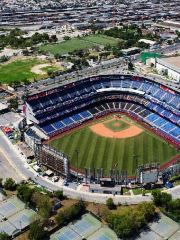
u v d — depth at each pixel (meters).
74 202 175.50
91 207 171.75
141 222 156.38
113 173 187.50
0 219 163.38
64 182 191.12
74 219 163.12
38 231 149.00
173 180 192.88
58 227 157.62
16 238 151.00
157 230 154.88
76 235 153.12
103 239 150.50
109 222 156.88
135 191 184.75
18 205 173.50
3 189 186.62
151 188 187.25
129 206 171.88
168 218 162.38
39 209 165.50
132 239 149.62
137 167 195.88
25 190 175.75
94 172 189.38
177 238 150.00
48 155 199.00
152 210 161.12
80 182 193.50
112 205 171.25
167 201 167.38
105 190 182.62
